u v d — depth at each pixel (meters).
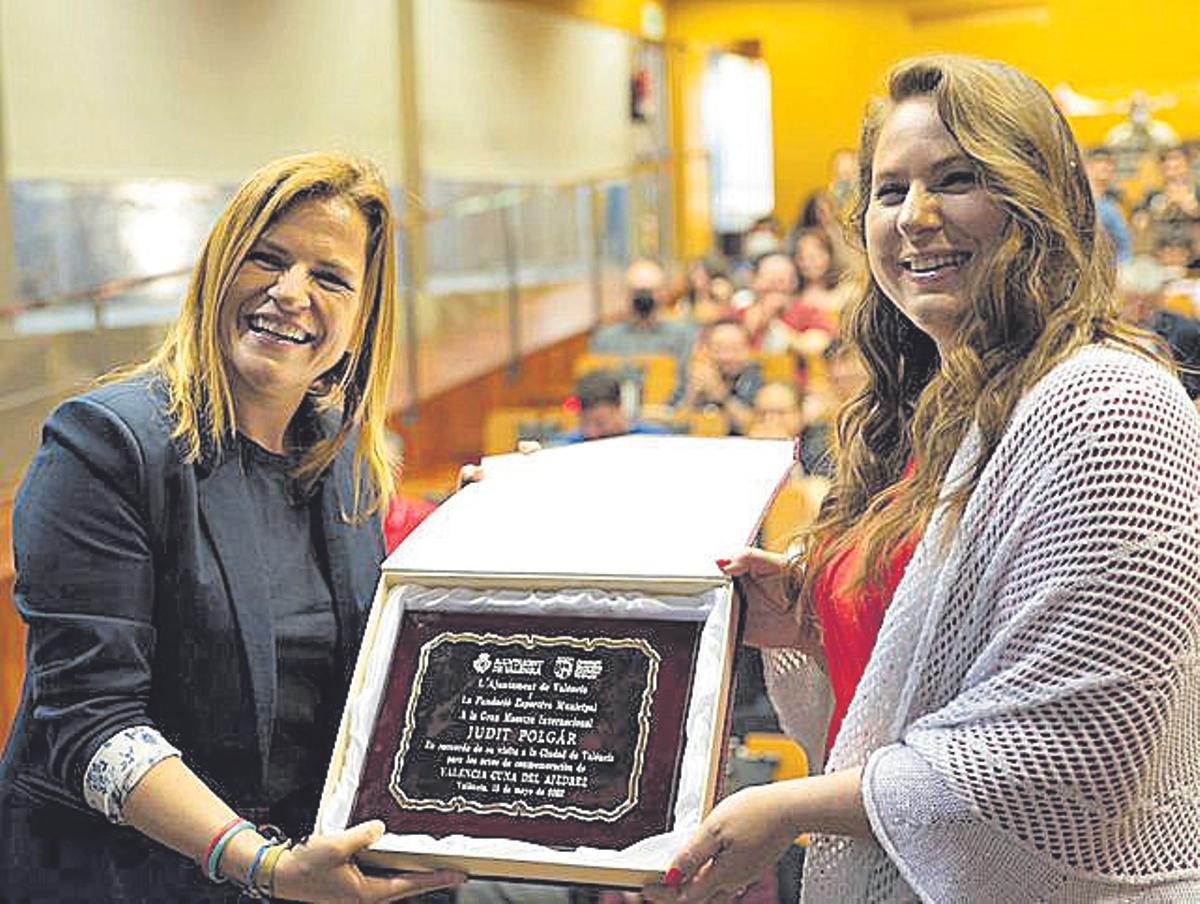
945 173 1.46
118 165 7.21
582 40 12.83
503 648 1.53
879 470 1.67
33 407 5.20
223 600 1.59
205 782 1.61
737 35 16.19
